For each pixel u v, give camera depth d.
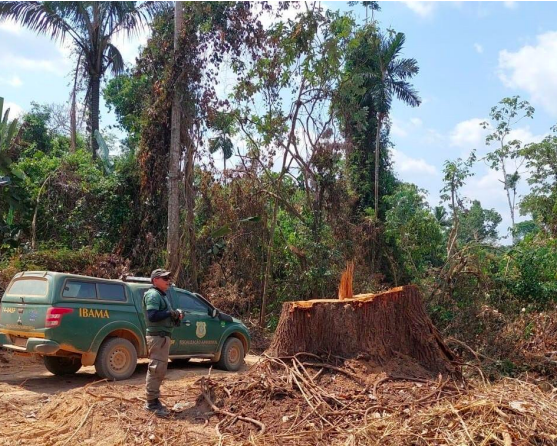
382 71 28.25
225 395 6.96
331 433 5.86
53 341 8.48
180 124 17.53
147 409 6.78
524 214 31.00
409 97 29.19
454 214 21.73
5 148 14.27
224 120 17.61
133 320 9.48
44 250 16.22
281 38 17.55
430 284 17.19
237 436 5.97
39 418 6.97
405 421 5.82
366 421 5.92
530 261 16.78
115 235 19.19
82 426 6.37
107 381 8.90
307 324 7.57
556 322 14.28
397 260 21.94
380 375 7.09
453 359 7.97
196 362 11.85
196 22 17.31
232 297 17.11
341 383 6.95
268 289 18.12
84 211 18.98
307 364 7.29
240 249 17.92
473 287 16.33
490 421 5.65
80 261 15.87
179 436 5.97
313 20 17.45
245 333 11.52
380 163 30.11
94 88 25.45
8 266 14.48
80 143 30.86
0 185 14.57
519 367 12.34
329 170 19.58
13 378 9.48
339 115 19.02
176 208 17.27
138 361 11.02
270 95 18.11
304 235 19.34
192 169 17.52
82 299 8.90
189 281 17.22
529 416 5.74
